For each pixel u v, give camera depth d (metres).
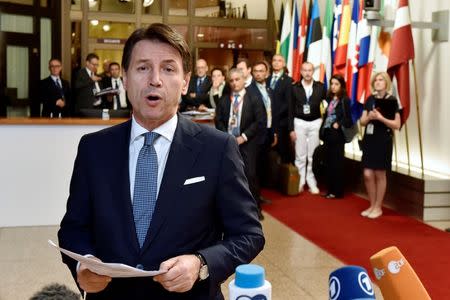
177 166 1.71
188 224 1.69
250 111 6.62
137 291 1.69
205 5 12.27
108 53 11.84
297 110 8.64
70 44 11.61
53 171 6.34
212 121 7.08
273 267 5.13
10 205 6.30
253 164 6.68
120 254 1.67
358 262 5.27
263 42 12.48
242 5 12.39
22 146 6.27
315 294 4.47
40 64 11.04
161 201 1.69
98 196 1.72
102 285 1.59
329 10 9.63
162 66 1.68
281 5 11.77
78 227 1.76
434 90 7.64
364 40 8.40
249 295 1.19
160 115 1.69
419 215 6.96
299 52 10.30
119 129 1.81
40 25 11.02
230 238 1.72
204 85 9.16
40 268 4.98
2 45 10.43
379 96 6.89
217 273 1.61
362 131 8.70
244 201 1.75
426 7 7.84
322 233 6.31
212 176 1.73
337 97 8.21
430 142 7.75
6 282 4.62
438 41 7.52
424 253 5.55
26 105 10.79
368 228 6.52
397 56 7.39
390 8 8.41
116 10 11.84
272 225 6.68
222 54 12.40
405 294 1.07
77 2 11.62
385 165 6.95
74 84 10.05
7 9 10.50
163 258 1.67
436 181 6.89
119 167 1.74
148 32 1.68
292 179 8.37
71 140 6.34
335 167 8.21
